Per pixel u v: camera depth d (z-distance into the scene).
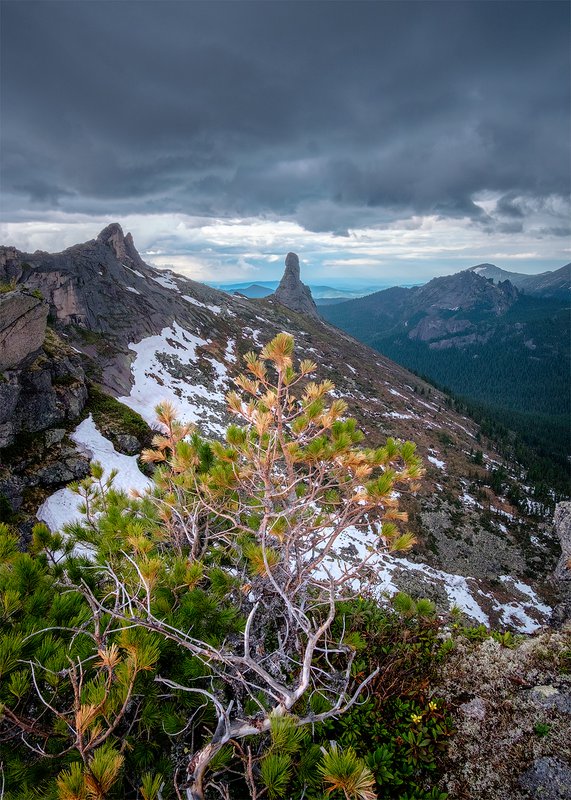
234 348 95.56
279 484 5.43
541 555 64.88
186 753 3.79
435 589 48.91
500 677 5.72
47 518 26.89
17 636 3.75
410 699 5.25
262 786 3.87
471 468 90.12
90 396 41.28
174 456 5.60
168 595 5.19
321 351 126.25
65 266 72.44
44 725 3.56
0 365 30.50
